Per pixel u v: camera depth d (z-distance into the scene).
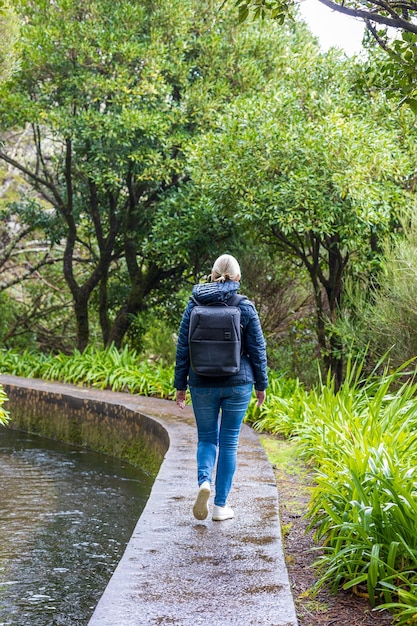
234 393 4.63
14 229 21.36
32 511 7.09
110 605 3.29
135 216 15.32
